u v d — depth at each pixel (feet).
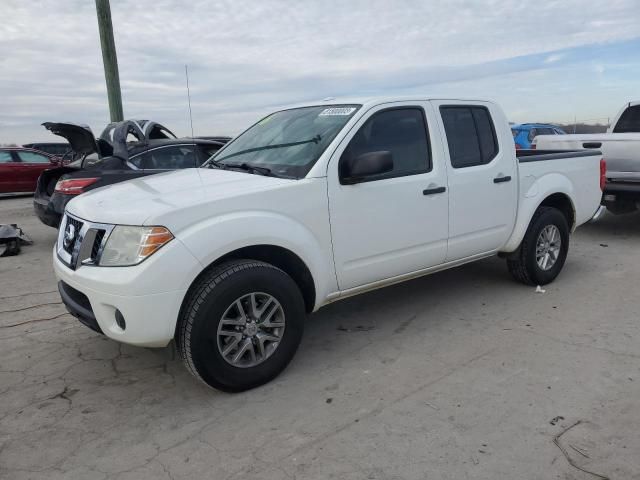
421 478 8.25
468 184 14.48
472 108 15.08
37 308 16.55
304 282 11.89
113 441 9.50
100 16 30.66
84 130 23.07
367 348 13.12
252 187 11.13
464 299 16.46
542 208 17.12
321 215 11.71
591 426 9.46
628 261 20.61
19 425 10.04
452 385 11.11
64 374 12.12
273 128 14.47
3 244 25.07
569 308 15.47
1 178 49.29
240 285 10.40
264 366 11.14
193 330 10.09
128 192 11.73
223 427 9.84
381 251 12.91
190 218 10.07
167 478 8.45
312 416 10.11
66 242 11.65
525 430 9.41
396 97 13.55
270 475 8.44
